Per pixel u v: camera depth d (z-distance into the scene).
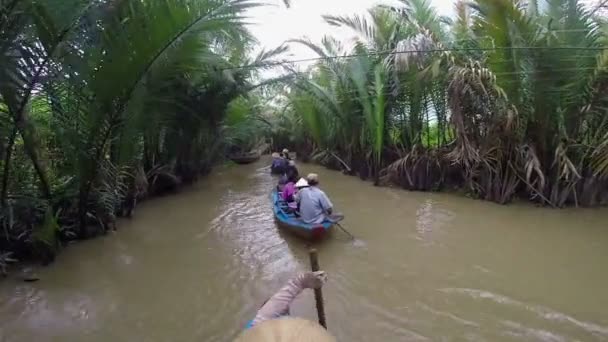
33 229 6.69
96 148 7.18
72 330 4.84
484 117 9.07
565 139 8.56
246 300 5.43
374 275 5.98
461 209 9.08
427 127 11.27
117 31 6.38
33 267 6.53
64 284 5.98
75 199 7.63
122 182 8.91
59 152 7.52
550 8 8.68
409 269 6.15
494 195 9.46
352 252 6.87
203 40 7.89
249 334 1.63
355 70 11.80
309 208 7.35
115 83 6.66
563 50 7.92
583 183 8.80
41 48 5.94
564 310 4.90
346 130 13.87
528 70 8.33
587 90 8.18
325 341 1.58
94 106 6.77
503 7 7.86
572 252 6.56
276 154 16.06
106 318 5.07
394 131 12.17
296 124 19.05
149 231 8.36
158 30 6.46
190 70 8.91
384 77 11.20
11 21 5.68
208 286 5.85
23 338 4.70
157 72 7.40
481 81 8.26
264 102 21.27
